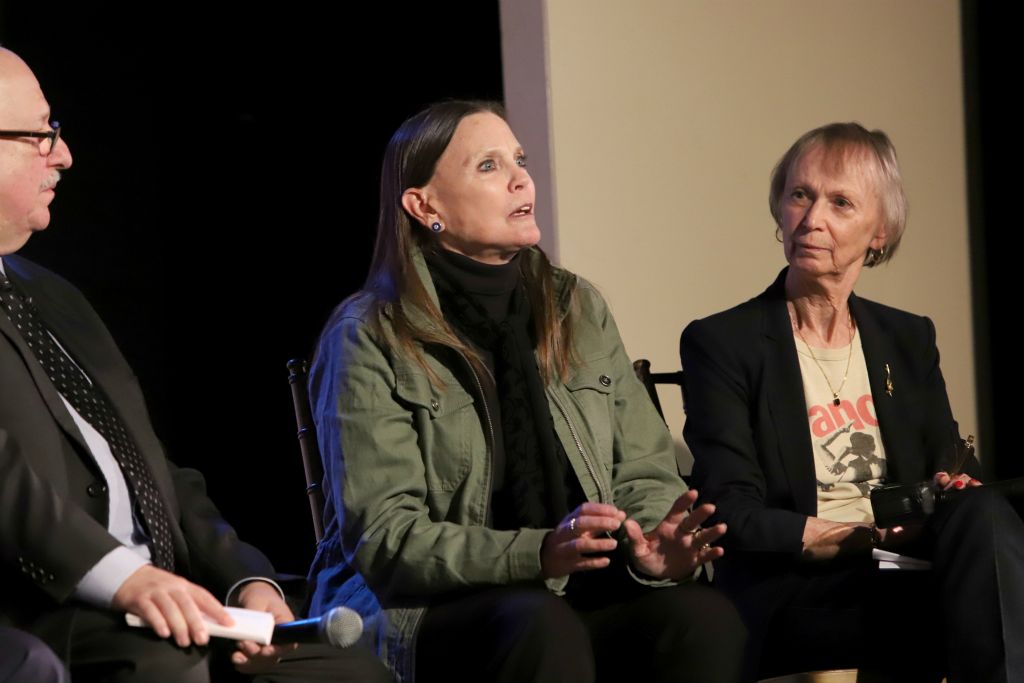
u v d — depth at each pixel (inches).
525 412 273.0
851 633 286.7
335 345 271.1
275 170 572.7
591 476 277.7
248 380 570.9
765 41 443.2
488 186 277.7
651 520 276.1
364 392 263.3
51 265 528.4
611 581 266.4
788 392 312.8
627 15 419.2
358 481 258.4
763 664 295.9
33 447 225.1
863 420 317.1
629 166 418.3
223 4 561.0
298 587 249.4
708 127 432.5
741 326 320.5
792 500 308.5
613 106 416.2
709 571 414.0
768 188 443.5
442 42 554.9
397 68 562.9
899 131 465.1
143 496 239.0
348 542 258.5
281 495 574.2
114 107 542.3
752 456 310.2
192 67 559.5
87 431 239.0
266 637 210.5
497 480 270.4
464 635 244.7
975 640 261.1
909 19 468.4
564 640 235.3
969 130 478.6
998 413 475.2
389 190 285.4
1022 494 274.2
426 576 248.7
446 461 265.1
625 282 416.8
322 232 577.0
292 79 570.9
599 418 283.1
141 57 548.4
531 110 410.3
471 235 278.7
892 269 461.4
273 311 574.6
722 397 314.0
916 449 316.2
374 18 563.8
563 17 408.2
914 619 284.5
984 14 473.1
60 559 210.2
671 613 250.5
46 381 232.2
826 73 453.7
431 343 270.4
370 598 260.1
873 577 289.9
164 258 555.8
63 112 531.8
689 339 324.2
